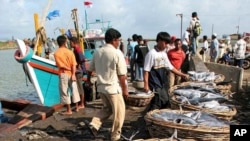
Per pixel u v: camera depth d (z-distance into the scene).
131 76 12.97
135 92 7.99
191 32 13.19
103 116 5.28
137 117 7.20
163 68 5.80
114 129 5.09
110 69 4.85
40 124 6.94
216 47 16.03
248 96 9.38
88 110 8.11
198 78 8.34
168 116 4.88
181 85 7.27
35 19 9.67
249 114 7.24
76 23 13.91
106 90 4.89
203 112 5.16
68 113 7.66
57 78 9.13
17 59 7.86
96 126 5.25
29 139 5.86
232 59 17.86
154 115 4.98
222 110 5.43
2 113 7.64
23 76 23.31
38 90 8.68
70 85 7.51
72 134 6.09
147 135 5.86
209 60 17.86
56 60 7.31
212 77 8.37
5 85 18.56
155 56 5.66
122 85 4.95
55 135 6.09
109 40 4.88
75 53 8.17
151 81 5.76
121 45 16.59
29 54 7.93
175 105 5.72
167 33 5.69
